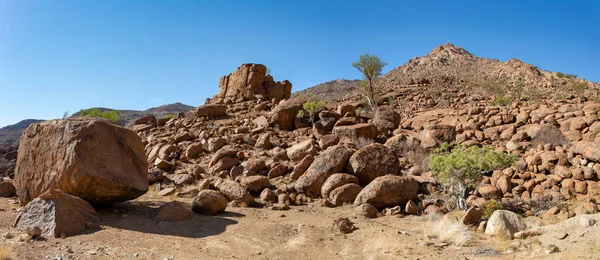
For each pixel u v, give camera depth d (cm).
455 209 1032
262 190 1309
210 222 932
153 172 1488
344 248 756
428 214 1017
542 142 1537
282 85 4391
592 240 646
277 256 705
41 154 938
